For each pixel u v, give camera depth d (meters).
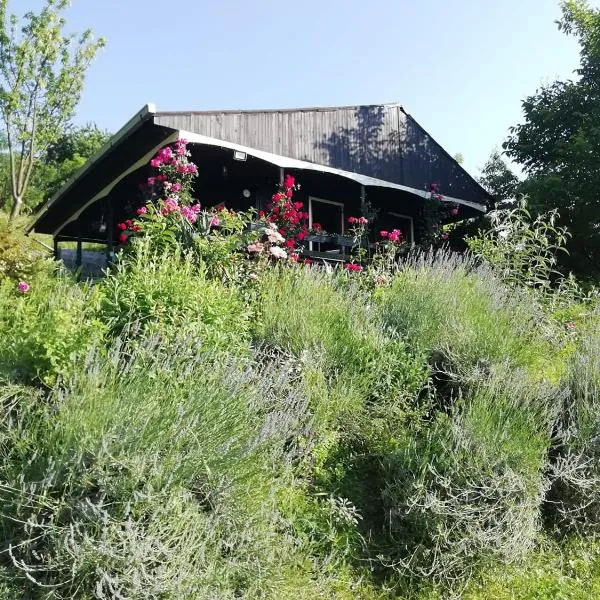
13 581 2.31
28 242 5.71
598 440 4.07
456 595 3.31
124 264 4.40
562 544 3.93
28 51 22.58
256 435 3.06
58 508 2.38
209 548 2.63
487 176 16.20
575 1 14.00
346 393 4.10
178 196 7.20
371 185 11.83
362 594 3.16
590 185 11.88
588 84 13.60
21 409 2.85
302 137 10.83
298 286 5.15
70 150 39.06
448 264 6.79
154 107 8.12
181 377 3.14
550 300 7.20
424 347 4.90
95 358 3.07
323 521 3.43
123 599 2.22
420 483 3.39
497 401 3.98
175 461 2.62
